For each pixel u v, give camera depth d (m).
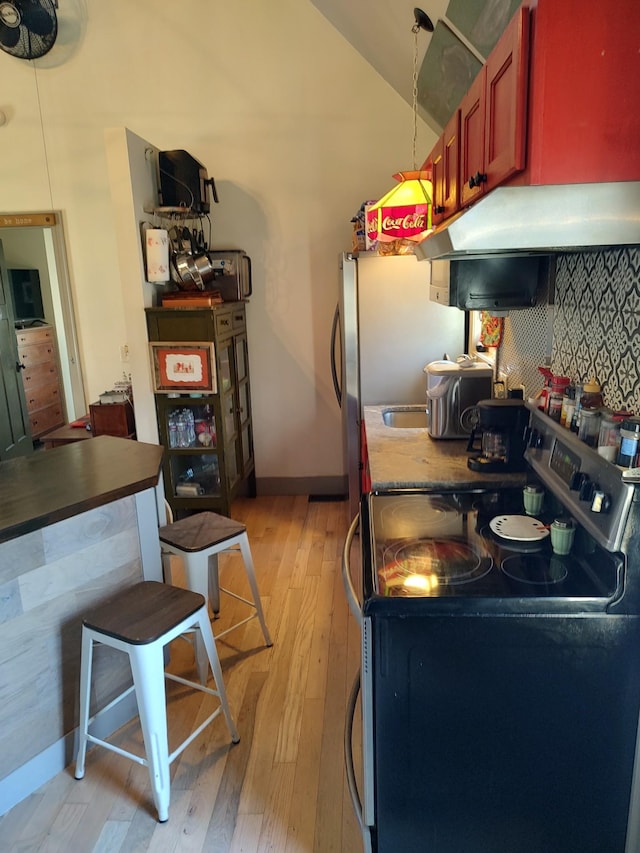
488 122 1.49
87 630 1.86
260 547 3.69
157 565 2.32
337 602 3.03
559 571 1.45
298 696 2.36
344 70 3.90
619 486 1.29
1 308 5.23
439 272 2.51
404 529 1.71
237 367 3.99
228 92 3.96
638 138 1.16
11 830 1.81
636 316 1.46
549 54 1.14
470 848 1.48
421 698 1.38
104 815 1.86
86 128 4.05
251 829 1.80
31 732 1.94
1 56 3.94
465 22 2.07
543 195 1.18
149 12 3.86
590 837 1.45
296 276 4.21
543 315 2.22
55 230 4.21
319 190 4.08
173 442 3.72
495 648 1.34
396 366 3.25
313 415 4.44
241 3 3.84
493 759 1.41
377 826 1.47
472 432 2.36
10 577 1.83
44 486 2.10
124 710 2.25
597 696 1.36
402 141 3.98
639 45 1.13
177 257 3.55
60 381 6.67
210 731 2.20
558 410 1.83
